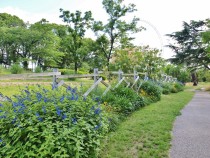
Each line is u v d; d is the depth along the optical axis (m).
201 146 4.29
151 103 10.00
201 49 26.39
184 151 4.03
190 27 27.73
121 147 4.17
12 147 3.11
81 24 22.86
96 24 16.94
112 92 7.89
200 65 28.03
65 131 3.09
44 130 3.07
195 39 27.12
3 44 38.19
